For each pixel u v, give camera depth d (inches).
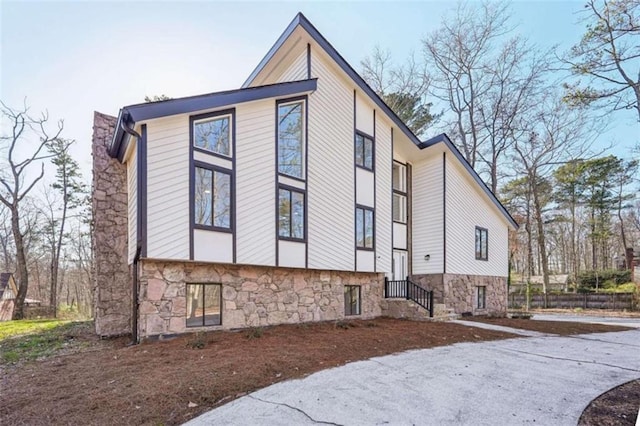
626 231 1211.2
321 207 388.5
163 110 270.4
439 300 516.4
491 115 837.2
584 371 218.2
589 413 151.9
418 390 178.9
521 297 932.6
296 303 363.6
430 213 542.3
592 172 1092.5
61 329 370.0
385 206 476.7
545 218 1145.4
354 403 160.9
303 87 372.2
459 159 551.2
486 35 807.1
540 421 144.2
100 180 334.6
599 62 528.7
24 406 152.3
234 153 315.3
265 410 152.3
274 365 208.2
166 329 275.9
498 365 230.1
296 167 368.8
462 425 140.2
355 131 442.3
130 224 313.4
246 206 319.6
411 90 881.5
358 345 272.5
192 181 286.5
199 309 296.4
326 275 398.3
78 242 1015.0
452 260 534.3
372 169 462.0
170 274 281.4
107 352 248.4
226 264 310.2
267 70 455.2
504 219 664.4
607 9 511.8
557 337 353.4
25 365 223.1
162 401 155.6
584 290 984.9
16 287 861.8
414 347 280.4
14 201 715.4
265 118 342.6
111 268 331.3
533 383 193.0
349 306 426.9
